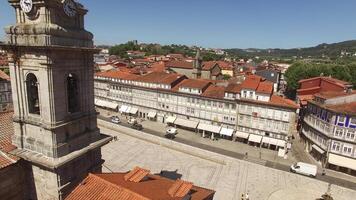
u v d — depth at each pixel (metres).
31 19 20.47
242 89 76.50
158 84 93.12
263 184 52.47
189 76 132.88
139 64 167.00
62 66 21.09
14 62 21.23
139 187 19.80
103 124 82.19
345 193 50.84
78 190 18.70
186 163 60.16
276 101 72.94
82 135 23.86
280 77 151.62
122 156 62.09
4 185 21.50
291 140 73.69
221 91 83.81
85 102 24.08
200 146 73.06
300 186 52.34
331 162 60.28
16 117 22.39
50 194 22.19
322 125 63.56
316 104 66.12
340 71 115.31
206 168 58.19
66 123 21.84
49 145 21.23
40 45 19.02
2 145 22.80
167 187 21.64
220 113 80.81
